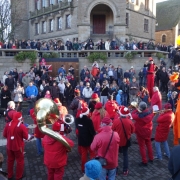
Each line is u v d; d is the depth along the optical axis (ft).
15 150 20.27
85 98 48.83
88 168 11.28
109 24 112.57
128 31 120.37
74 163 24.52
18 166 20.71
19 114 20.68
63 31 121.19
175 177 10.91
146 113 22.52
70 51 77.36
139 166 23.49
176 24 161.38
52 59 74.13
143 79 62.49
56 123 17.13
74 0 113.19
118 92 47.52
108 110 29.25
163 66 62.28
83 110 21.38
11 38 130.41
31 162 24.98
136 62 75.51
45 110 16.93
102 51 74.84
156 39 172.14
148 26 134.41
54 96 48.06
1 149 28.84
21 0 143.23
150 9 134.82
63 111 23.88
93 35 108.88
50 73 74.28
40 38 137.39
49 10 128.26
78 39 105.40
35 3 142.20
